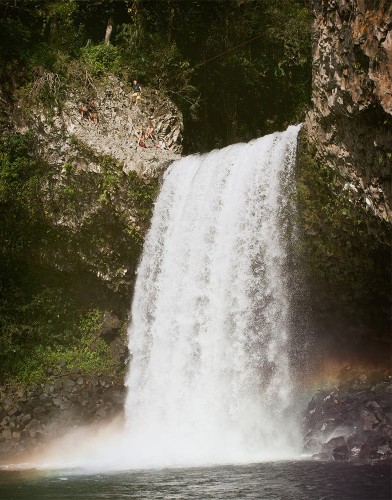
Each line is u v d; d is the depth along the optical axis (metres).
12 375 27.06
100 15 33.78
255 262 22.02
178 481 14.73
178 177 25.66
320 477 14.17
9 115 27.16
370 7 15.55
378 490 12.61
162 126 28.72
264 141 22.36
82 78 28.23
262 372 21.45
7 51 28.14
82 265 27.44
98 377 27.00
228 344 22.19
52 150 26.64
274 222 21.56
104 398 26.30
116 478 15.73
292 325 21.84
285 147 21.30
